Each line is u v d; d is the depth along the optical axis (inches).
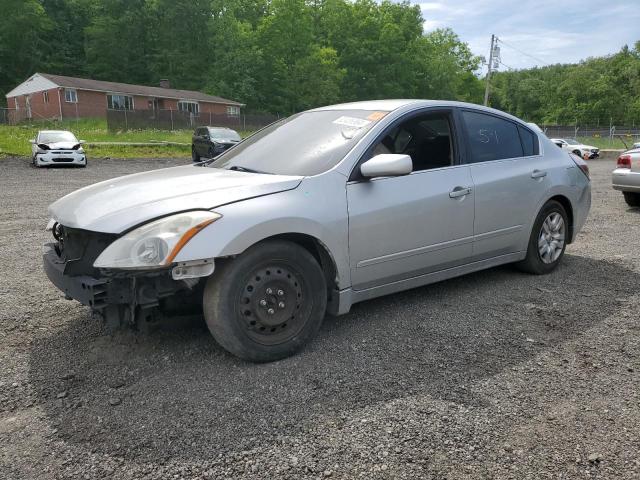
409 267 154.6
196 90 2487.7
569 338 144.0
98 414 106.0
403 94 2677.2
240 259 121.2
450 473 88.8
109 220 118.8
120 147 1124.5
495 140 184.5
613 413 106.8
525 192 186.2
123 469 89.7
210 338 141.4
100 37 2554.1
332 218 134.3
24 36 2487.7
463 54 3228.3
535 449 95.1
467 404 110.0
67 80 1876.2
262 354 126.0
